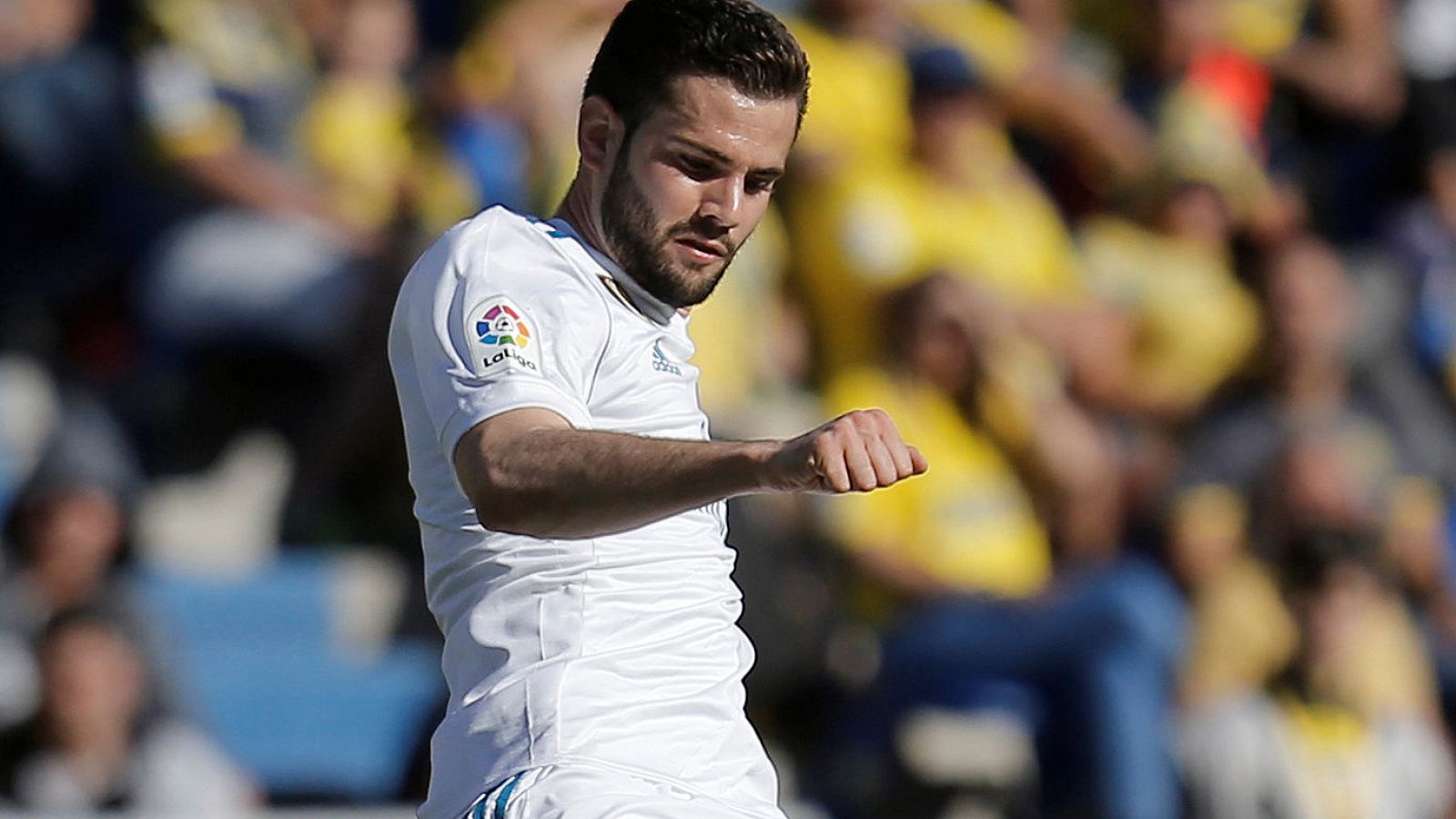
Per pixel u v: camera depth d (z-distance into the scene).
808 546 25.80
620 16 10.70
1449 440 29.69
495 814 10.34
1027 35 31.89
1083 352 28.20
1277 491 26.95
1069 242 30.78
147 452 27.59
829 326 27.50
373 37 29.36
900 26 30.27
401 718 26.31
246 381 27.77
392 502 27.39
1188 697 25.06
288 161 28.45
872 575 25.75
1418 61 36.28
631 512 9.19
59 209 28.22
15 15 28.53
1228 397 28.67
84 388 27.58
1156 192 30.12
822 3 29.75
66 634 22.94
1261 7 34.34
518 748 10.44
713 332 25.75
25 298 28.11
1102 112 31.64
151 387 27.61
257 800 24.47
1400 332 30.30
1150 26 32.59
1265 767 24.53
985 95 30.31
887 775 24.72
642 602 10.69
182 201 27.94
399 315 10.69
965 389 26.59
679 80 10.41
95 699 22.80
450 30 31.23
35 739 22.81
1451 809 25.80
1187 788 24.64
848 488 8.70
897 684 25.03
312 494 27.20
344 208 28.20
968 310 26.55
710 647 10.83
